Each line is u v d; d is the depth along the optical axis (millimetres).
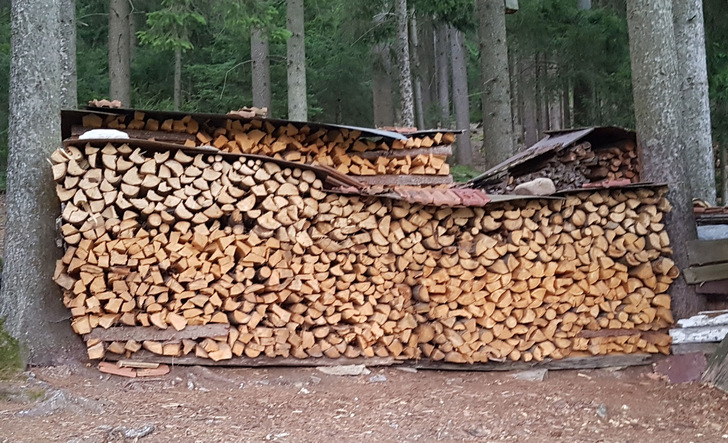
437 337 6930
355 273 6742
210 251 6148
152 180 5918
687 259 7582
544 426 5398
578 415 5754
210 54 21109
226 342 6191
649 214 7598
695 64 10250
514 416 5602
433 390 6238
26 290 5805
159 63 19797
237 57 18719
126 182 5852
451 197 6863
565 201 7379
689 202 7758
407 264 6879
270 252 6363
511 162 9875
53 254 6008
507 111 12500
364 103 20859
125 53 15594
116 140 5809
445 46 25375
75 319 5844
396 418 5336
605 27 16141
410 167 7953
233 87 18719
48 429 4398
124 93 15406
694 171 10117
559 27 16547
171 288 5996
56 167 5711
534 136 21625
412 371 6816
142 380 5727
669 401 6324
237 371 6160
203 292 6129
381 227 6781
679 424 5637
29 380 5328
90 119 6742
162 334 5980
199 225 6078
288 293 6418
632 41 8070
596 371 7289
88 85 17484
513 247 7090
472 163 22125
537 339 7199
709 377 6895
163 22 12898
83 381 5562
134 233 6000
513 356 7102
